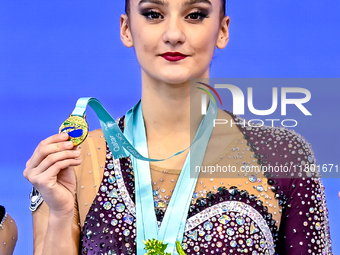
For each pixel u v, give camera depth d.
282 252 5.29
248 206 5.13
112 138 5.10
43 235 5.15
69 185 4.88
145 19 4.91
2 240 5.51
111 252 5.03
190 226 5.02
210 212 5.07
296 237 5.22
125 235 5.05
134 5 4.96
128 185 5.20
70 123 4.68
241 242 5.03
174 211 5.04
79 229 5.16
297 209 5.25
